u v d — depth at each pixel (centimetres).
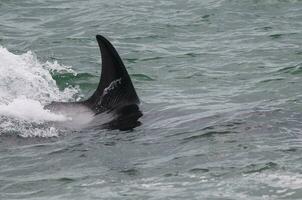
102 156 3897
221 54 6119
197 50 6272
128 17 7331
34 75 5269
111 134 4216
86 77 5566
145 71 5744
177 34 6800
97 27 7050
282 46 6253
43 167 3816
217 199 3247
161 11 7569
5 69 5231
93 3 7981
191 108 4644
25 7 7825
